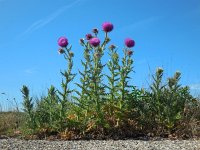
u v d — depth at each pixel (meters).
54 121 1.16
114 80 1.18
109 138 1.13
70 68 1.15
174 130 1.16
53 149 0.93
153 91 1.22
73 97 1.17
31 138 1.15
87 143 1.02
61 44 1.14
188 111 1.23
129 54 1.17
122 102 1.18
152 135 1.15
